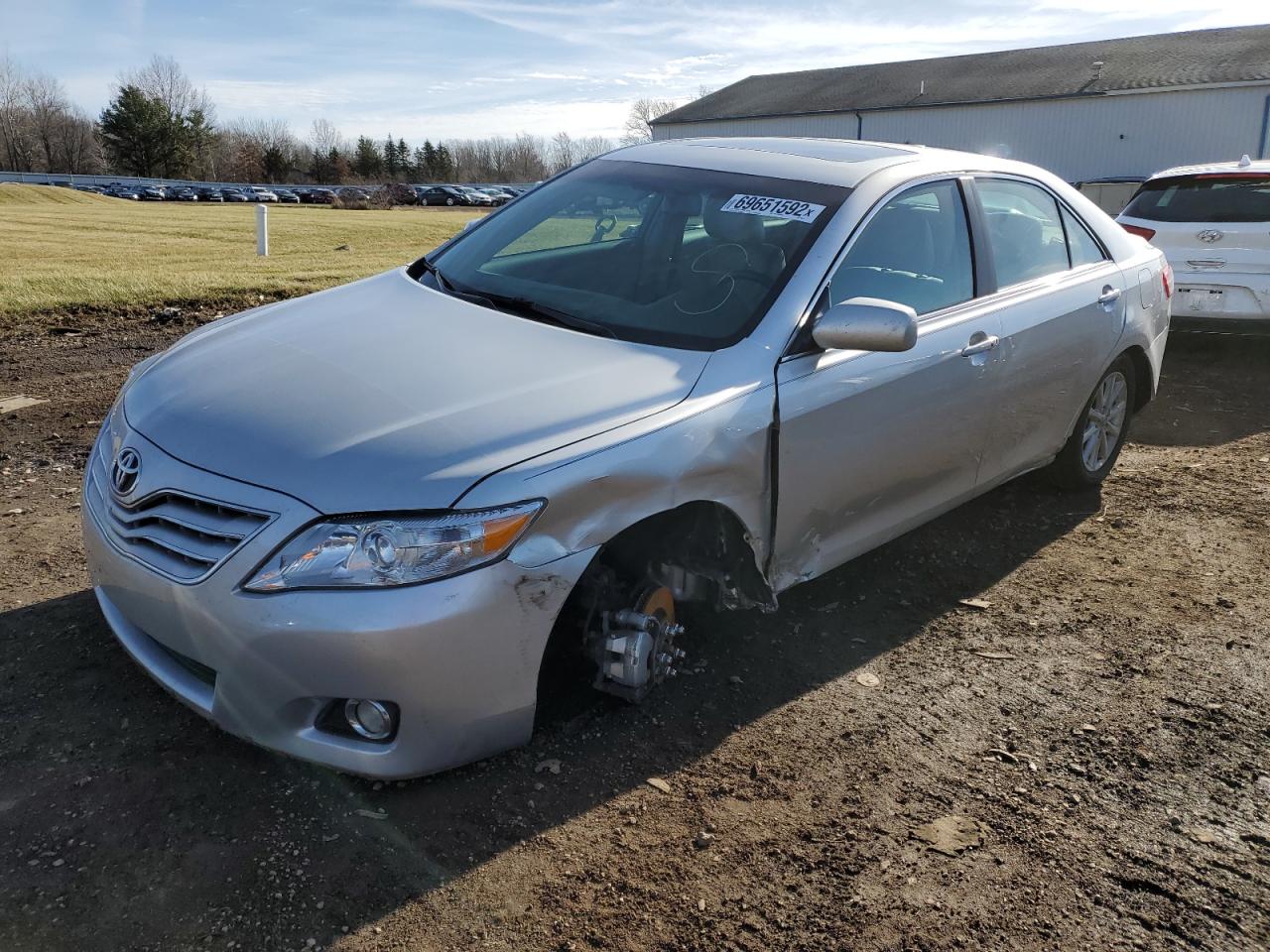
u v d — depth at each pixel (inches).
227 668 99.2
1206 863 105.3
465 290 143.7
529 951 89.3
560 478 101.7
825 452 130.6
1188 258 323.3
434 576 95.7
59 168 4020.7
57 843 98.0
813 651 142.9
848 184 144.8
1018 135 1651.1
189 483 102.0
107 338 339.6
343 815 104.0
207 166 3971.5
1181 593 166.2
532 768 113.1
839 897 97.9
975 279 158.6
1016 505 201.2
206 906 91.7
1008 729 127.0
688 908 95.3
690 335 126.6
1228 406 282.7
